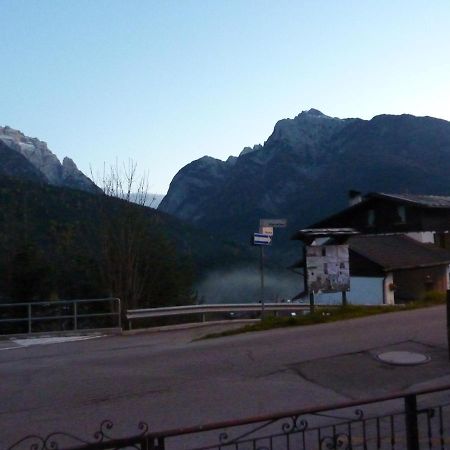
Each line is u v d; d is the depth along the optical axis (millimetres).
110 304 26344
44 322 28453
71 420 9688
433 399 10242
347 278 19125
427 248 42406
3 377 12969
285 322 18016
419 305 20953
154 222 32844
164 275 31609
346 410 9883
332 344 14250
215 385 11359
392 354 12953
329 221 48531
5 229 35750
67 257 32281
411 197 45906
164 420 9523
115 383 11781
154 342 18250
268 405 10148
